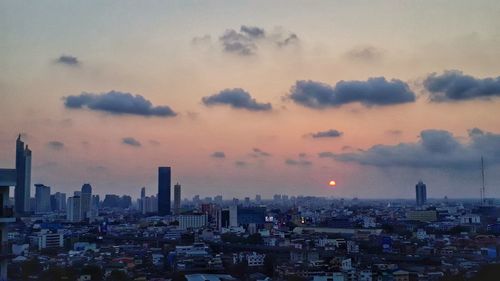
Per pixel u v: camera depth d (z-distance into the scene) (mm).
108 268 88625
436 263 96312
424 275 82938
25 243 100000
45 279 69375
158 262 108438
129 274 86812
